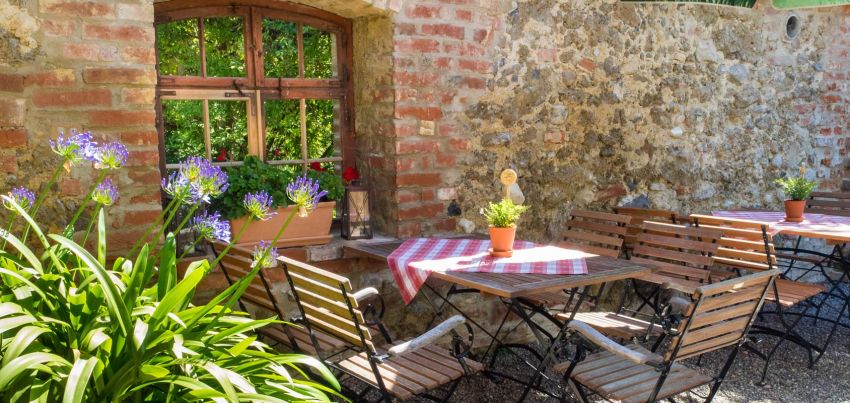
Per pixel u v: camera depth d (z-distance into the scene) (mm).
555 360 3422
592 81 4852
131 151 3354
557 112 4727
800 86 5961
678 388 2891
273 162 4230
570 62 4746
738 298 2881
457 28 4273
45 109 3162
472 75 4371
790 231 4316
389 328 4258
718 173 5543
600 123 4922
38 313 2115
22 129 3123
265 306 3270
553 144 4746
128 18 3293
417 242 3994
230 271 3342
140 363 2043
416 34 4137
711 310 2938
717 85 5445
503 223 3562
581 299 3256
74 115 3225
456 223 4441
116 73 3283
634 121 5066
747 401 3736
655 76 5121
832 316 5258
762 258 4070
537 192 4723
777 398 3777
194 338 2312
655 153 5195
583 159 4891
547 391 3557
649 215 4578
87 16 3205
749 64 5613
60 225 3230
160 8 3779
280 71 4223
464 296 4477
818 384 3967
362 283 4164
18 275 2109
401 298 4281
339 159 4488
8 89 3078
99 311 2264
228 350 2344
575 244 4438
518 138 4613
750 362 4285
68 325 2141
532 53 4586
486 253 3680
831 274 6328
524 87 4586
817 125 6133
